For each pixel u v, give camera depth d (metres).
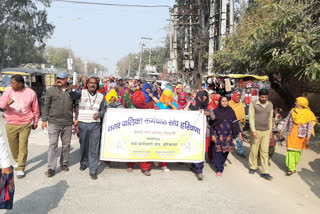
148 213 4.00
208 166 6.48
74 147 7.66
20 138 5.22
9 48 44.28
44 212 3.92
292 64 7.91
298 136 5.80
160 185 5.09
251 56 9.56
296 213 4.20
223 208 4.25
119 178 5.37
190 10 26.53
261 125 5.71
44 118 5.16
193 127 5.72
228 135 5.63
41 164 6.04
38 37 48.00
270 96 15.12
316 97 12.16
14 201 4.23
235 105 7.62
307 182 5.63
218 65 14.72
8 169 2.87
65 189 4.73
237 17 25.52
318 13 8.32
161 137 5.66
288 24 7.79
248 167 6.50
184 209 4.16
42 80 15.41
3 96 5.10
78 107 5.38
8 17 44.53
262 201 4.57
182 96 6.51
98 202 4.29
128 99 6.52
